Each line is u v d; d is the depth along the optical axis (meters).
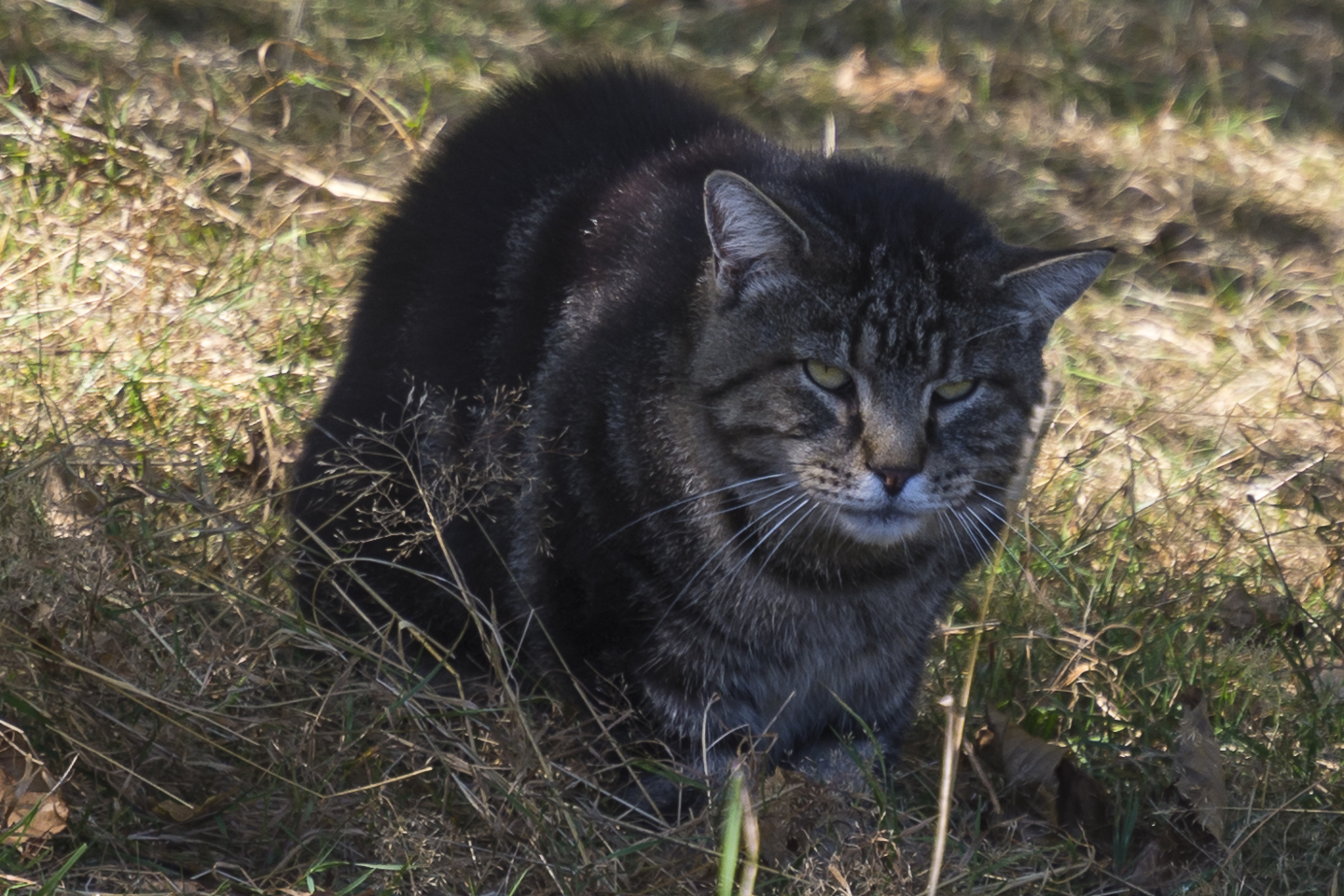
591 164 4.59
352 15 9.23
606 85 4.89
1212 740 4.34
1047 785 4.39
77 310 5.91
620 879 3.61
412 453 4.44
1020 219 8.64
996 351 4.16
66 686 3.73
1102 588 5.30
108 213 6.56
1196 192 9.36
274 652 4.14
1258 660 4.97
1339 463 6.58
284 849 3.67
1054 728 4.76
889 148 9.13
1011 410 4.25
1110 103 10.40
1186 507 6.00
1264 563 5.48
